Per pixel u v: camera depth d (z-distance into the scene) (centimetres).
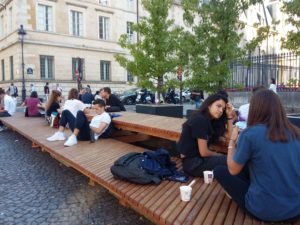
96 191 511
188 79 958
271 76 1324
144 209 322
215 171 308
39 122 1048
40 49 3145
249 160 264
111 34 3753
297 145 253
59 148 621
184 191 330
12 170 642
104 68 3700
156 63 1196
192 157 406
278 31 893
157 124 653
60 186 539
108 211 432
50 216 419
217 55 912
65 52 3328
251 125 268
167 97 2500
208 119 399
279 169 247
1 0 3500
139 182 387
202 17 914
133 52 1247
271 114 259
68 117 727
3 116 1238
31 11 3089
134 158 417
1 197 491
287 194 248
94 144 652
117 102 1018
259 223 267
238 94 1294
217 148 453
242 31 1052
